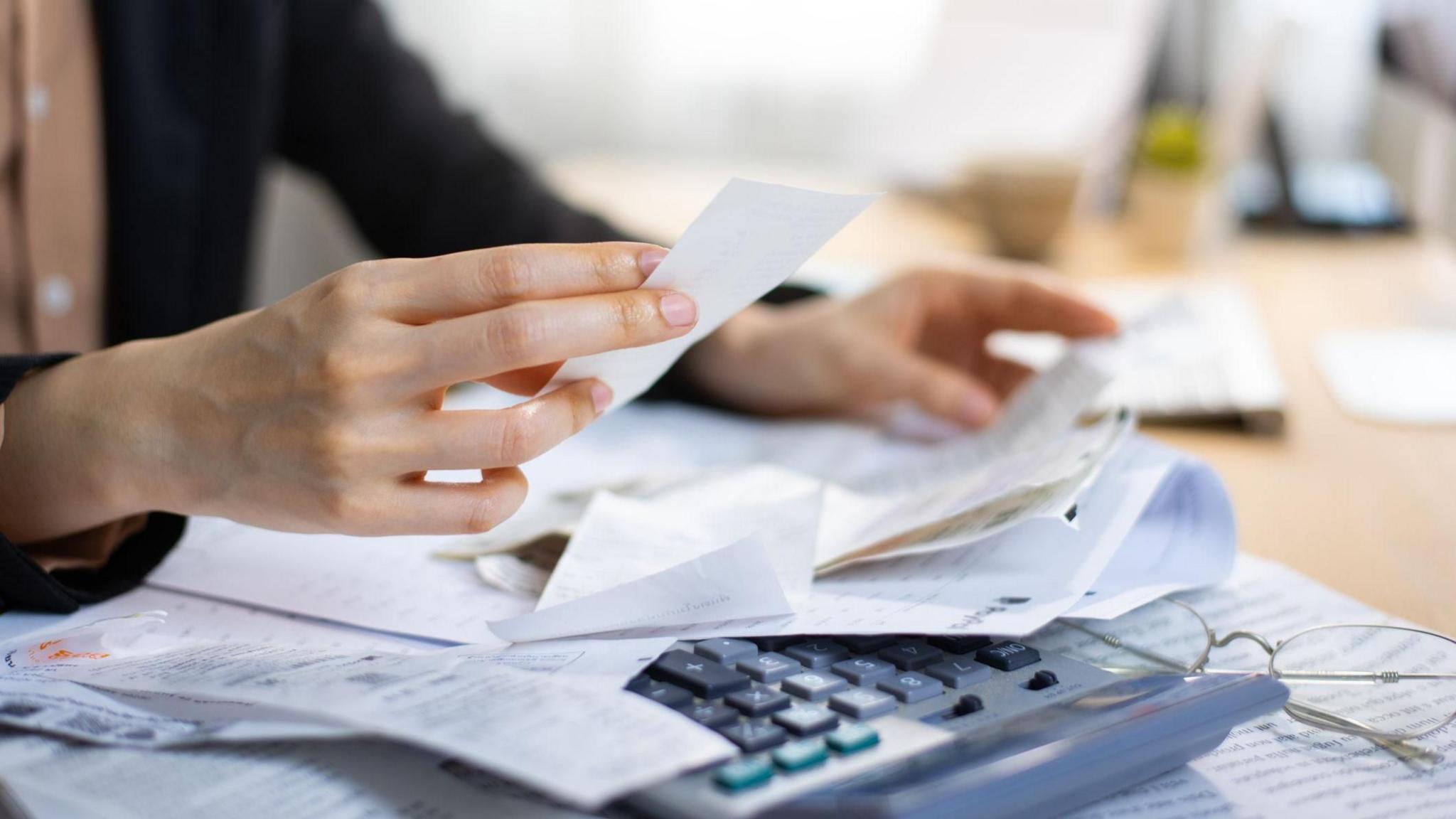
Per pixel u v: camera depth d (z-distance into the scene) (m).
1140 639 0.45
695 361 0.90
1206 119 1.46
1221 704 0.37
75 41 0.92
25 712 0.38
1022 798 0.32
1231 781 0.37
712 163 2.24
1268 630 0.47
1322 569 0.57
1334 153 1.70
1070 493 0.48
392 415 0.44
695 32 2.21
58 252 0.92
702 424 0.87
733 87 2.22
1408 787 0.36
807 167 2.21
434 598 0.50
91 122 0.93
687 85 2.24
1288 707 0.41
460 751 0.31
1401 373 0.93
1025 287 0.85
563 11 2.23
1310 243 1.46
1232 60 1.60
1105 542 0.47
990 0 1.56
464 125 1.12
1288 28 1.36
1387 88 1.27
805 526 0.53
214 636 0.46
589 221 1.04
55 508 0.50
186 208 0.97
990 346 1.00
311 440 0.44
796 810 0.30
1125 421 0.56
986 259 1.36
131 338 0.97
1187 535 0.53
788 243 0.43
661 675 0.38
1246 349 0.93
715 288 0.45
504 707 0.34
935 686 0.38
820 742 0.34
